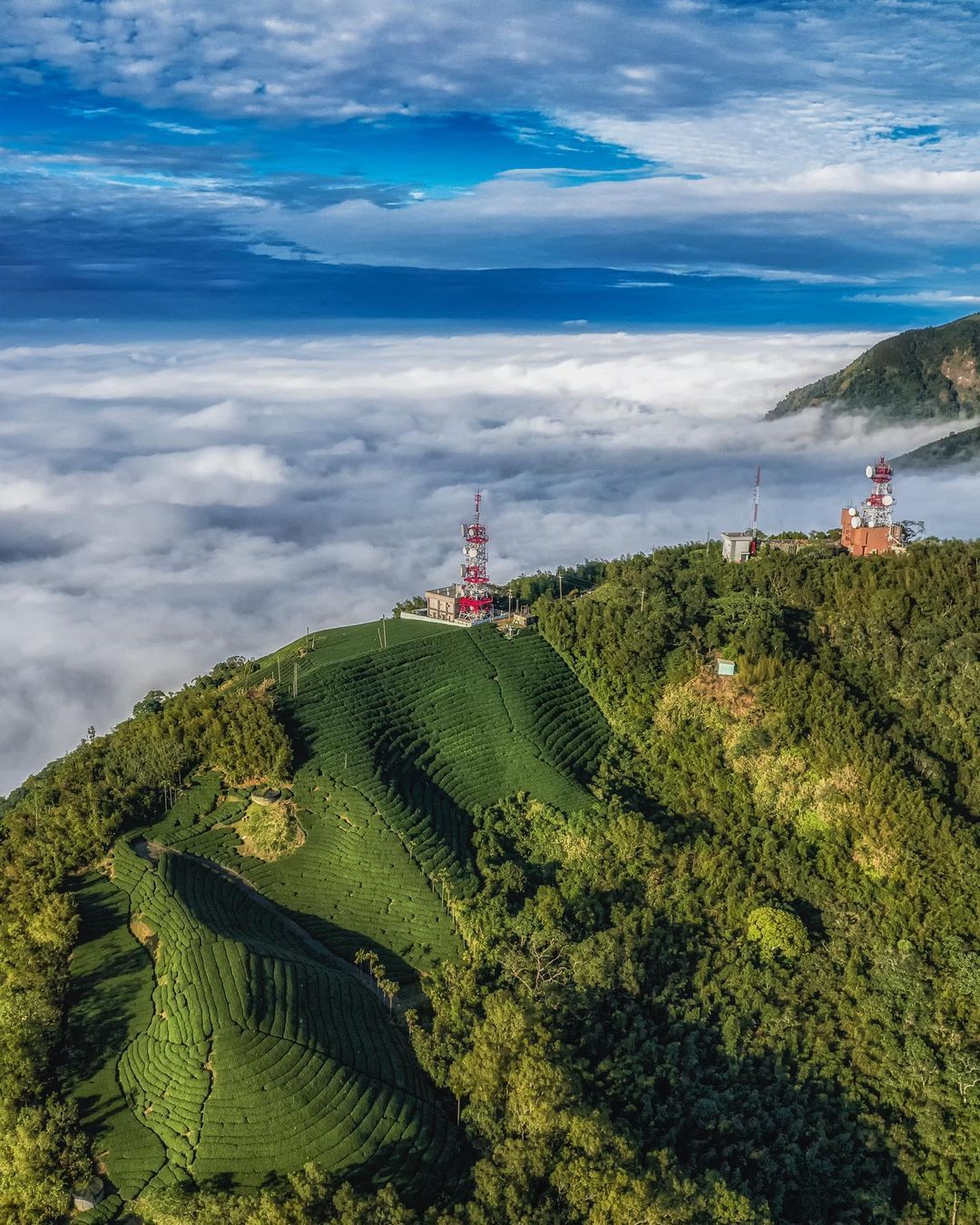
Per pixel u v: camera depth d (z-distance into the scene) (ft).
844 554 522.88
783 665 436.76
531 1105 245.86
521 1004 281.74
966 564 475.72
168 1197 227.20
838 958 333.21
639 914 338.95
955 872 354.95
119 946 310.65
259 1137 245.45
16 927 317.42
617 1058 287.07
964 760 404.16
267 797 372.58
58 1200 235.61
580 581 587.27
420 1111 261.03
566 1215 231.91
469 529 524.93
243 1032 265.75
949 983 321.11
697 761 416.26
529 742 422.82
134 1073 266.77
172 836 359.05
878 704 429.38
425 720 431.43
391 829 362.33
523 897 350.43
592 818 381.40
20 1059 260.21
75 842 348.59
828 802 385.50
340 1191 223.92
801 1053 301.84
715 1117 274.77
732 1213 236.43
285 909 335.06
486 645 485.97
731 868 362.74
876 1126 284.00
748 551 553.64
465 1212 228.02
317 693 426.51
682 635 463.42
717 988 318.86
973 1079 290.56
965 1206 265.54
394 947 320.91
